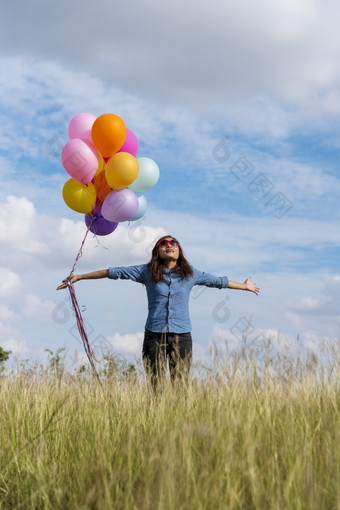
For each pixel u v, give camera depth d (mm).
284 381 3586
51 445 3430
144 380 4488
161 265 4832
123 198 4984
